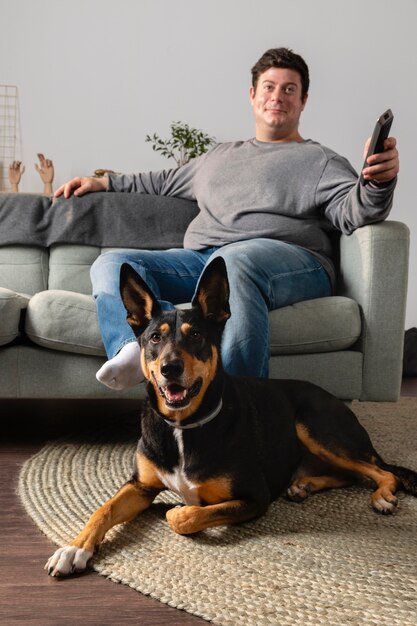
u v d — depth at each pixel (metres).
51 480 2.06
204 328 1.68
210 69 5.07
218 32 5.05
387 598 1.32
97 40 4.98
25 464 2.21
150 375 1.67
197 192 2.91
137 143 5.09
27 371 2.36
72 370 2.37
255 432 1.76
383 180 2.22
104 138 5.07
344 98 5.17
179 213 3.11
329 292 2.60
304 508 1.84
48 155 5.05
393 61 5.14
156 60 5.04
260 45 5.07
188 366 1.57
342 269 2.65
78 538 1.51
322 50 5.11
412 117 5.20
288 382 2.02
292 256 2.45
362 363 2.44
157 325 1.68
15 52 4.95
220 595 1.33
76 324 2.31
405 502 1.88
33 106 5.00
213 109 5.10
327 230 2.75
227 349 2.15
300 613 1.26
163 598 1.32
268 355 2.22
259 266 2.27
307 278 2.47
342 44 5.11
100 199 3.09
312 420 1.93
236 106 5.11
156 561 1.49
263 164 2.68
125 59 5.02
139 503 1.71
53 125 5.03
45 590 1.36
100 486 2.01
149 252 2.58
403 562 1.49
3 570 1.46
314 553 1.53
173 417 1.62
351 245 2.53
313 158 2.62
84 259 3.07
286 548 1.56
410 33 5.11
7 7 4.91
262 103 2.82
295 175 2.62
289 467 1.90
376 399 2.46
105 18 4.97
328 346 2.41
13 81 4.96
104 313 2.21
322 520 1.75
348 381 2.43
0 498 1.93
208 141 4.83
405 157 5.22
